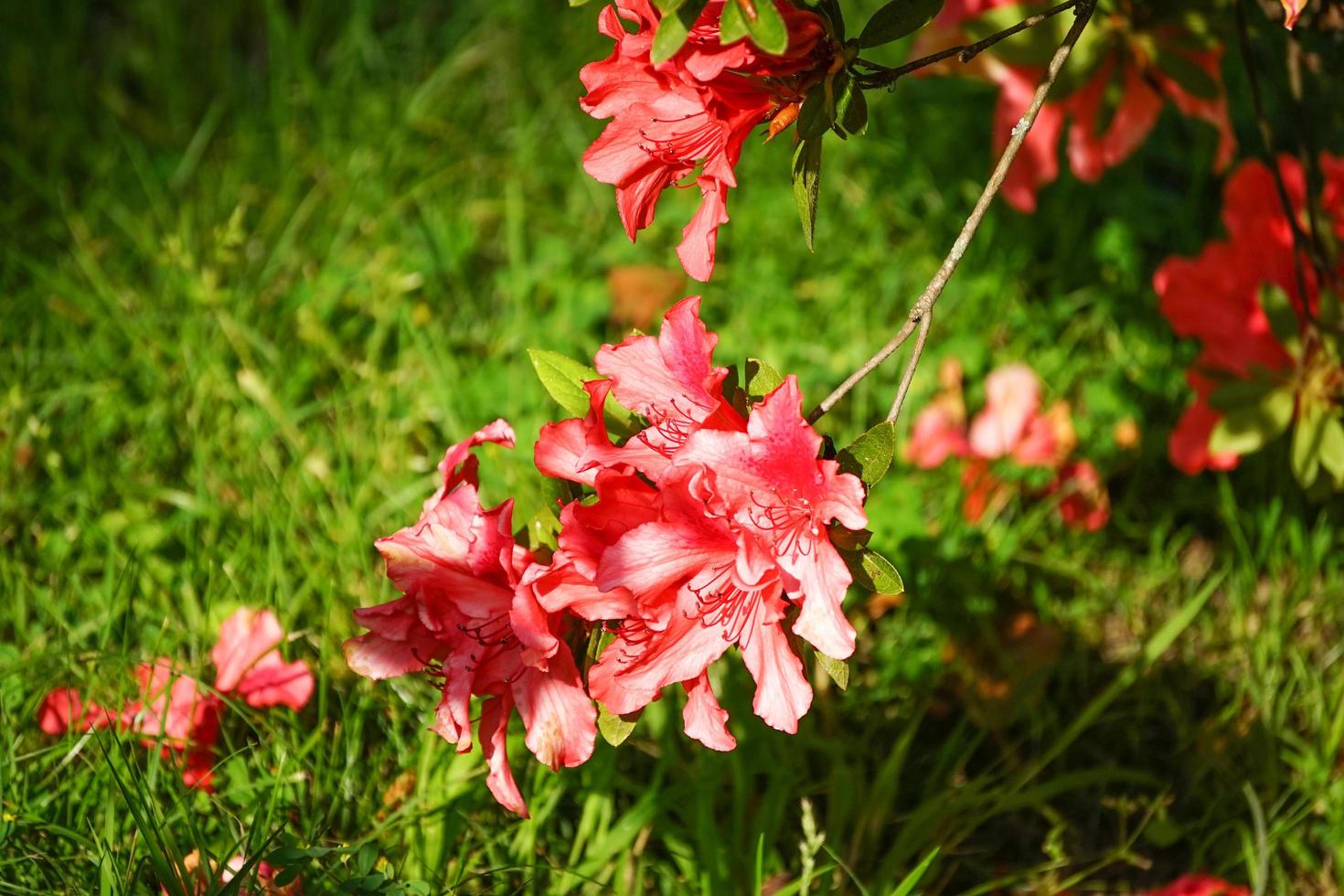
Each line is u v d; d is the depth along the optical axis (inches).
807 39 43.6
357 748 53.0
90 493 59.2
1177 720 56.9
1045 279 69.2
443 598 45.5
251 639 53.8
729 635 43.9
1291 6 45.1
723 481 43.1
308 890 49.7
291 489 59.1
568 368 45.8
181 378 62.3
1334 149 61.6
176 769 51.1
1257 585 59.6
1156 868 55.0
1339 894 54.2
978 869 54.7
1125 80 54.9
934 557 58.3
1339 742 55.2
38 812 50.9
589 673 44.3
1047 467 60.1
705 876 51.8
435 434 61.9
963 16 56.7
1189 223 68.4
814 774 55.6
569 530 43.7
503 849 52.5
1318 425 54.4
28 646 55.1
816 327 66.7
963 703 57.3
